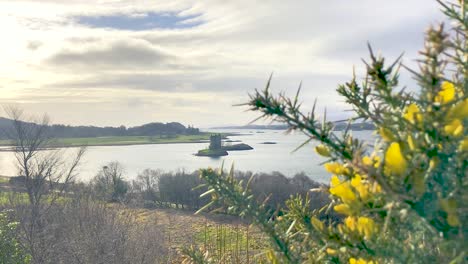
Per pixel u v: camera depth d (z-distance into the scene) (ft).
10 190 77.87
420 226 2.95
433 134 2.65
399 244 3.14
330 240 3.61
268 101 3.68
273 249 4.52
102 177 124.77
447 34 2.57
